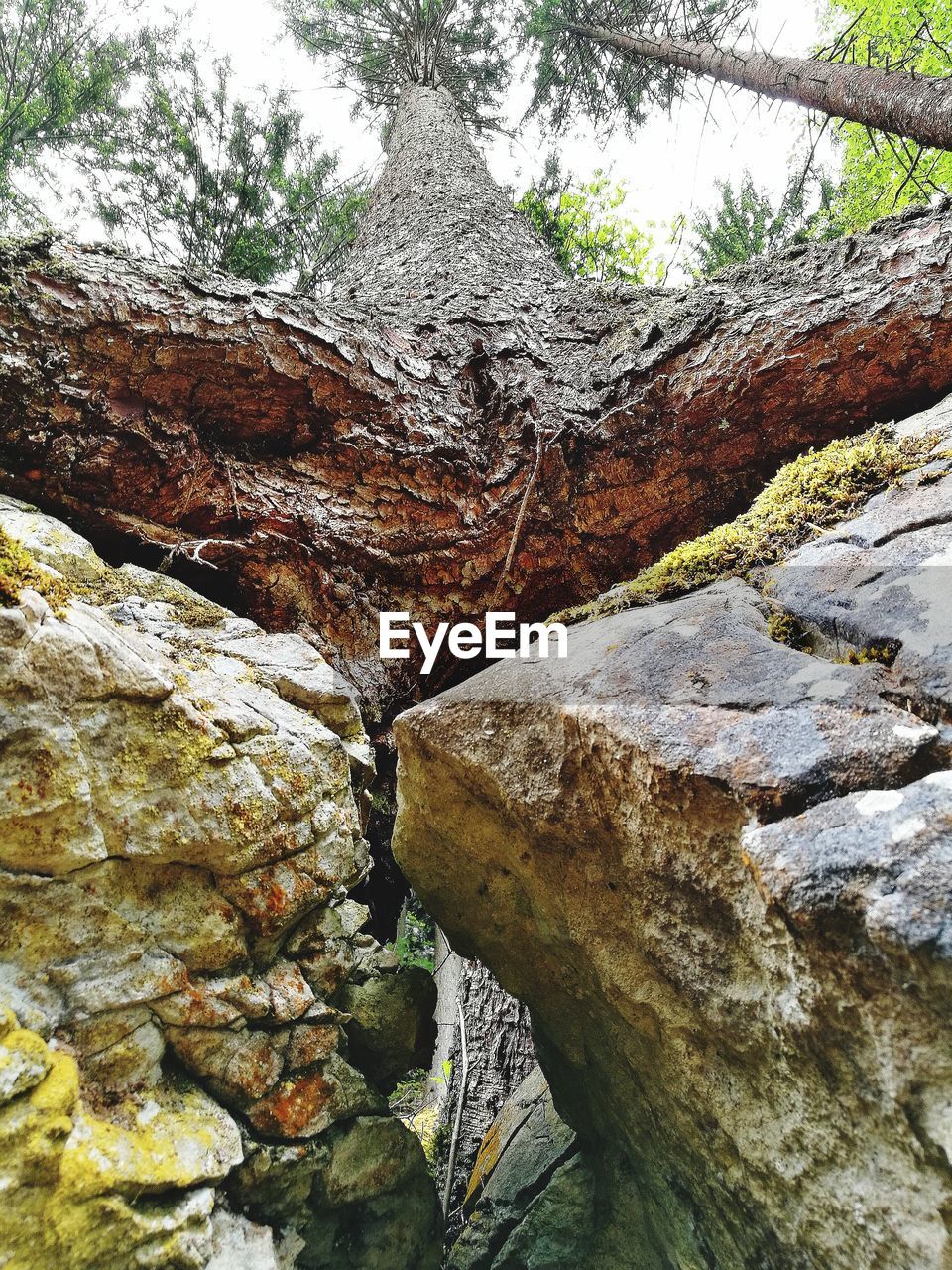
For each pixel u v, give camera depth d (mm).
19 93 6367
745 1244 1511
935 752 1089
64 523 2777
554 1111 2945
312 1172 1873
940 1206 926
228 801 1810
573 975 1994
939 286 3014
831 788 1118
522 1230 2412
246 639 2479
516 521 3721
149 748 1692
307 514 3301
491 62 11523
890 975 925
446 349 4090
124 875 1644
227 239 8594
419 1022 2369
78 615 1660
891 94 4055
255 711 2061
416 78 11141
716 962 1343
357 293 5770
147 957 1639
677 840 1356
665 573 2299
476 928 2242
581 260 9281
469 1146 3438
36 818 1464
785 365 3303
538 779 1692
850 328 3170
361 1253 1985
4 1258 1209
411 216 6730
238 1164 1672
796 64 4930
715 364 3445
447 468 3641
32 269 2611
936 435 2170
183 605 2504
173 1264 1409
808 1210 1208
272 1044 1873
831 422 3436
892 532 1744
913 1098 923
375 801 3701
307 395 3225
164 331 2816
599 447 3756
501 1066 3900
